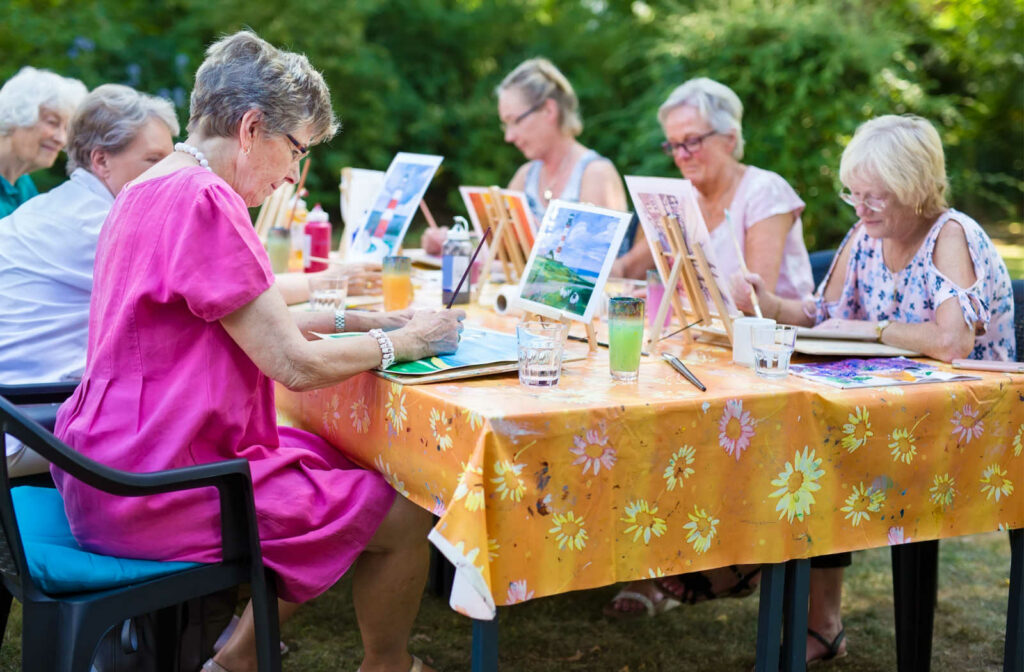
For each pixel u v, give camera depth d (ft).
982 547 11.68
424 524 6.87
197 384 6.09
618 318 6.46
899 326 7.98
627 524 5.93
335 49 32.76
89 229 8.22
